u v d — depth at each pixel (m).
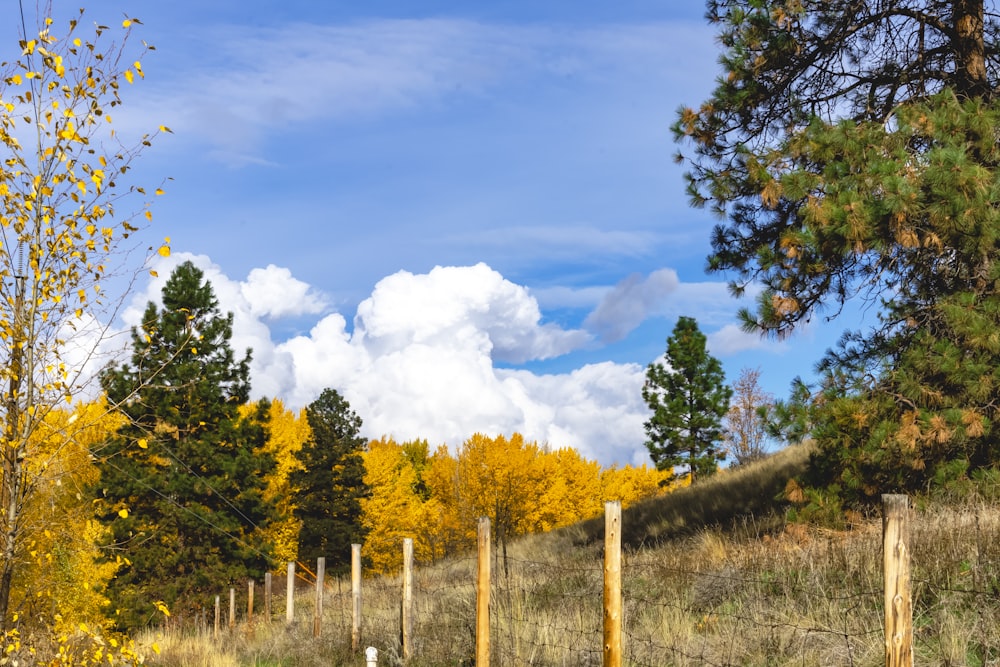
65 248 7.05
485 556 8.55
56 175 6.93
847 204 12.04
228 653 13.42
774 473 20.48
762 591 9.09
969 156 12.47
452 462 46.50
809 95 15.97
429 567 20.38
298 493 42.03
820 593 8.34
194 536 26.67
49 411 7.23
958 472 11.72
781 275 13.84
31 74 6.79
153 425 8.28
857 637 6.93
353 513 42.59
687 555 12.32
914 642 6.95
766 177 13.34
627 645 8.02
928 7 15.25
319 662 11.60
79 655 7.71
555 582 11.68
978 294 12.45
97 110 6.93
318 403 43.69
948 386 12.16
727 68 15.40
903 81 15.23
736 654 7.29
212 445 26.73
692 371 44.41
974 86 14.38
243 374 28.81
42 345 7.19
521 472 45.50
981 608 7.01
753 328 13.61
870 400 12.48
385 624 11.98
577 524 25.14
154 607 24.50
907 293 13.46
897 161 12.20
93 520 23.97
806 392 12.96
